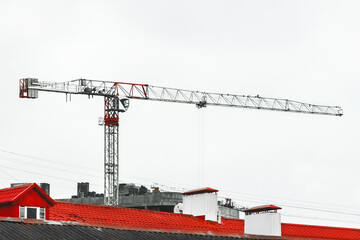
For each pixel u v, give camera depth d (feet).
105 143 513.86
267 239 211.41
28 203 183.32
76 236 170.09
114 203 459.73
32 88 506.48
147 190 462.19
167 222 250.16
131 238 179.42
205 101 597.52
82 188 465.06
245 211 258.57
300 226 290.56
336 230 295.69
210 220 269.44
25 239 159.02
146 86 556.51
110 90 525.75
